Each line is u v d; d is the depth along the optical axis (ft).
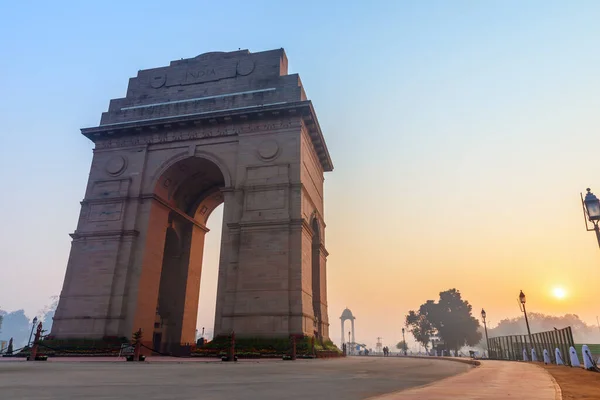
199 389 28.45
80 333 110.52
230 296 107.86
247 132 128.16
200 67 145.28
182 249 151.94
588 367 59.77
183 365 62.69
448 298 339.36
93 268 118.52
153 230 127.03
